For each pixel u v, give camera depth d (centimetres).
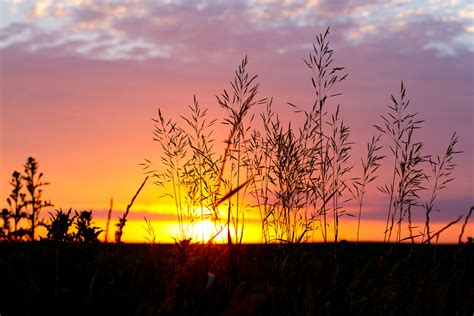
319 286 332
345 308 311
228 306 272
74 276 292
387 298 325
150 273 315
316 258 371
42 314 268
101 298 275
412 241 384
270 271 327
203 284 288
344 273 354
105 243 298
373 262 372
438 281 360
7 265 295
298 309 304
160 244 352
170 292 280
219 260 327
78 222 326
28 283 283
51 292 280
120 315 273
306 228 404
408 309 329
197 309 267
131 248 315
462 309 340
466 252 376
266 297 286
